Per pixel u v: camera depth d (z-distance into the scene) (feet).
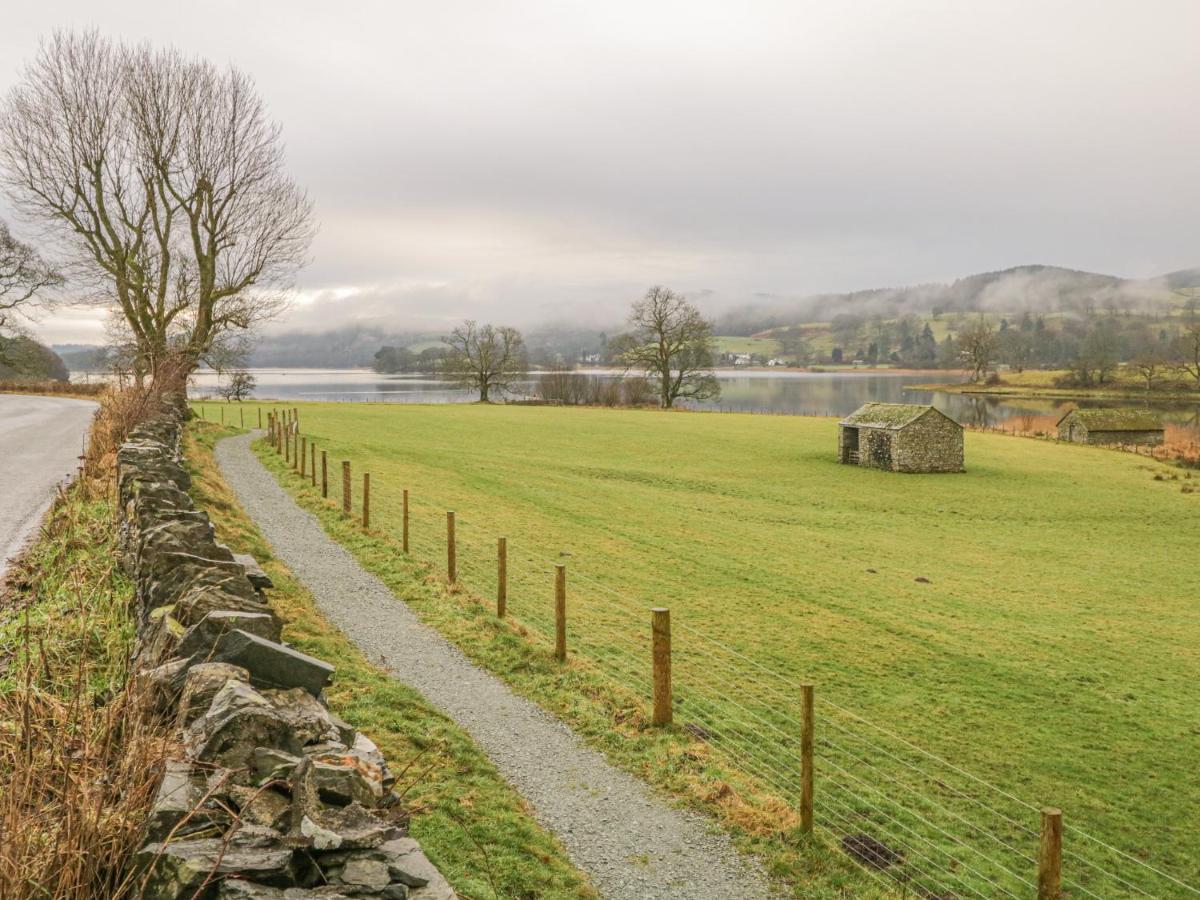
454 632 56.34
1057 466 227.20
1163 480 209.97
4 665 26.30
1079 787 55.88
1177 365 572.51
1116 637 91.66
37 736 17.93
